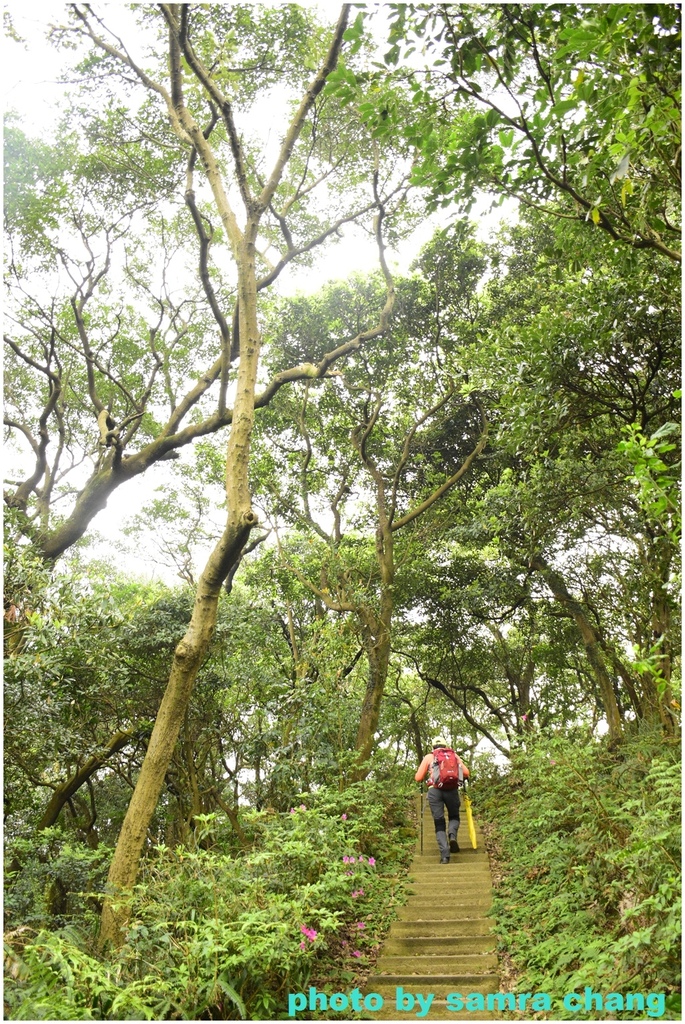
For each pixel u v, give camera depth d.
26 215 12.26
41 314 12.68
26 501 11.66
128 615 8.99
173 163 12.34
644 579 9.75
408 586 15.27
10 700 7.91
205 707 11.21
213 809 12.38
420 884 8.76
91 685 9.66
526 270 14.92
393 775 14.05
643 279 8.58
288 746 10.41
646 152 5.57
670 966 4.70
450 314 14.63
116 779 14.58
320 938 6.41
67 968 4.70
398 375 14.70
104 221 13.09
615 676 14.36
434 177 6.71
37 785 10.70
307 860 6.95
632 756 8.60
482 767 16.84
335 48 8.05
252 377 7.66
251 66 10.31
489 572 14.01
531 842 8.98
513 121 6.07
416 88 6.23
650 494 4.97
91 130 12.12
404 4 5.88
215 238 13.34
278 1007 5.68
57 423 13.16
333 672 11.41
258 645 11.95
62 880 9.00
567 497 10.18
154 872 6.53
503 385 9.30
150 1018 4.72
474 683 19.77
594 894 6.26
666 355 8.95
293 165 11.66
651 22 4.94
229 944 5.38
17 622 7.62
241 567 16.48
